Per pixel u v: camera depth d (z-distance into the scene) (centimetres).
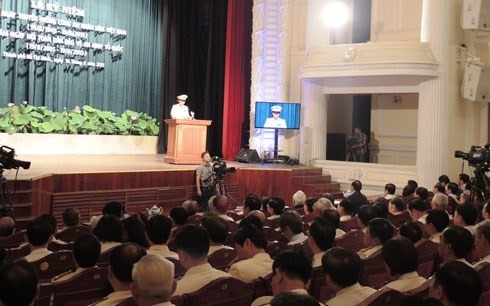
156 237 411
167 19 1680
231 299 323
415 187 973
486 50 1352
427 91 1312
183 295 302
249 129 1688
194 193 1147
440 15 1294
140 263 247
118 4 1596
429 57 1290
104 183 1009
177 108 1271
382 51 1313
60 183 948
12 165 737
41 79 1466
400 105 1524
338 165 1439
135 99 1655
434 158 1301
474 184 859
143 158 1405
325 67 1384
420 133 1330
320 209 658
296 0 1583
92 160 1273
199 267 333
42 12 1438
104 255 410
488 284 369
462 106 1357
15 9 1401
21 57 1414
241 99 1667
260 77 1580
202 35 1777
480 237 413
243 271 378
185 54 1736
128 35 1627
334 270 298
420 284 328
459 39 1342
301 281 277
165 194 1097
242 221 523
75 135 1470
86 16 1528
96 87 1570
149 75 1686
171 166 1180
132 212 1045
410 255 328
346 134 1688
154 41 1692
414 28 1462
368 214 573
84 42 1522
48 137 1421
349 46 1362
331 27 1522
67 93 1516
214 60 1744
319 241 394
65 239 572
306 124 1489
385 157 1552
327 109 1616
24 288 226
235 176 1279
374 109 1571
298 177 1304
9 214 735
